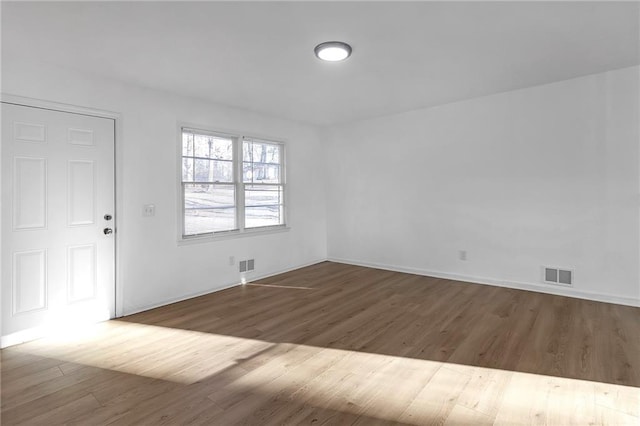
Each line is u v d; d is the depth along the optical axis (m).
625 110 3.52
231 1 2.16
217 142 4.50
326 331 3.10
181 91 3.91
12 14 2.27
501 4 2.24
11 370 2.45
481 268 4.55
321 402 2.06
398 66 3.28
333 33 2.61
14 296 2.88
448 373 2.36
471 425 1.84
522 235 4.21
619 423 1.83
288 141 5.44
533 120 4.07
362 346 2.79
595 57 3.17
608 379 2.25
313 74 3.45
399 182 5.23
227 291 4.39
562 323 3.16
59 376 2.37
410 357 2.59
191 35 2.60
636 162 3.49
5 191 2.83
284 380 2.30
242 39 2.68
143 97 3.70
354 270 5.41
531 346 2.72
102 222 3.40
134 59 3.01
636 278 3.54
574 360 2.49
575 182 3.84
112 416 1.95
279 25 2.47
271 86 3.79
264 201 5.11
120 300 3.52
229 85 3.73
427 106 4.81
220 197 4.52
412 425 1.85
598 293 3.74
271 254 5.14
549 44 2.86
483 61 3.20
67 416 1.95
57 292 3.12
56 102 3.08
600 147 3.68
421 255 5.07
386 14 2.35
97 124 3.36
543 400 2.04
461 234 4.69
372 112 5.08
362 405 2.03
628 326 3.06
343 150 5.83
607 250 3.68
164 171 3.89
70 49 2.79
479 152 4.49
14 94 2.85
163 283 3.88
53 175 3.08
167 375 2.38
